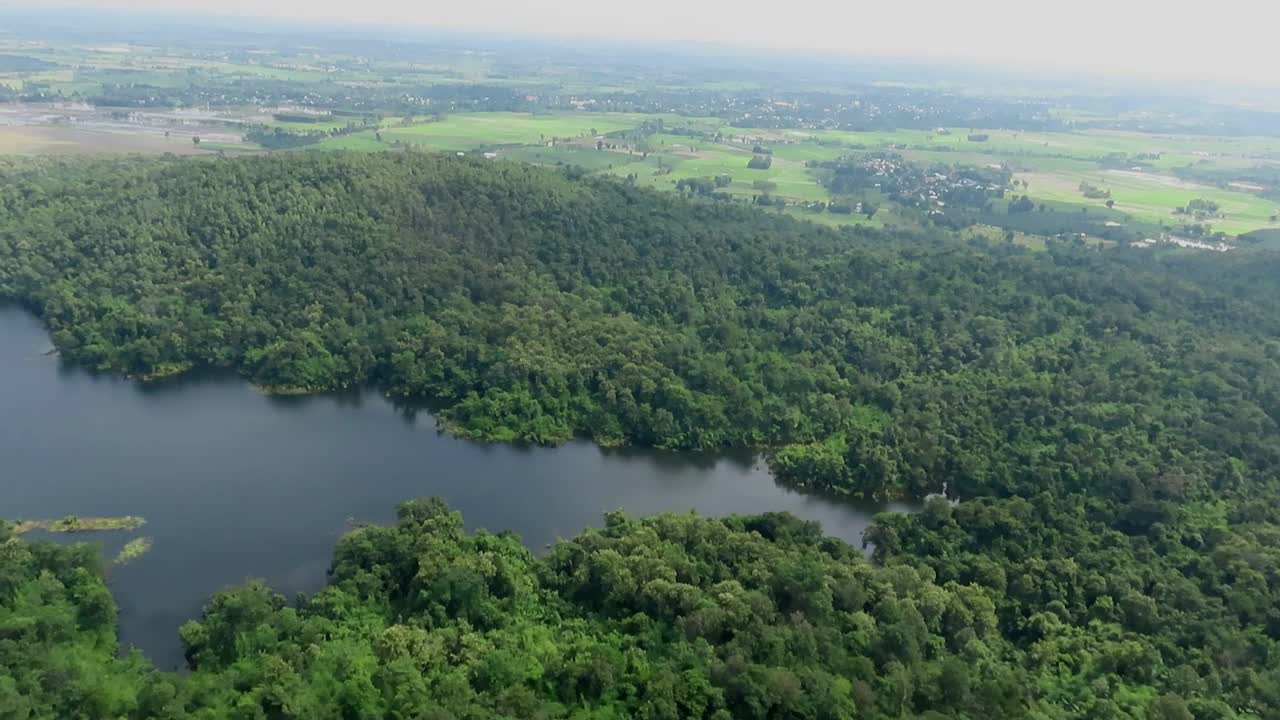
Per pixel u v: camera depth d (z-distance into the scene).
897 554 124.94
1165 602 113.62
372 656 96.38
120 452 148.12
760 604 102.38
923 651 102.69
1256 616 110.81
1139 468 142.38
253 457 150.00
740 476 156.88
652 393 167.50
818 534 125.50
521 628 103.25
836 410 167.12
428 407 171.75
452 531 117.38
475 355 174.25
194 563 121.12
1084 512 134.88
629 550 113.62
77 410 160.88
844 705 88.69
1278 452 146.50
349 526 132.12
